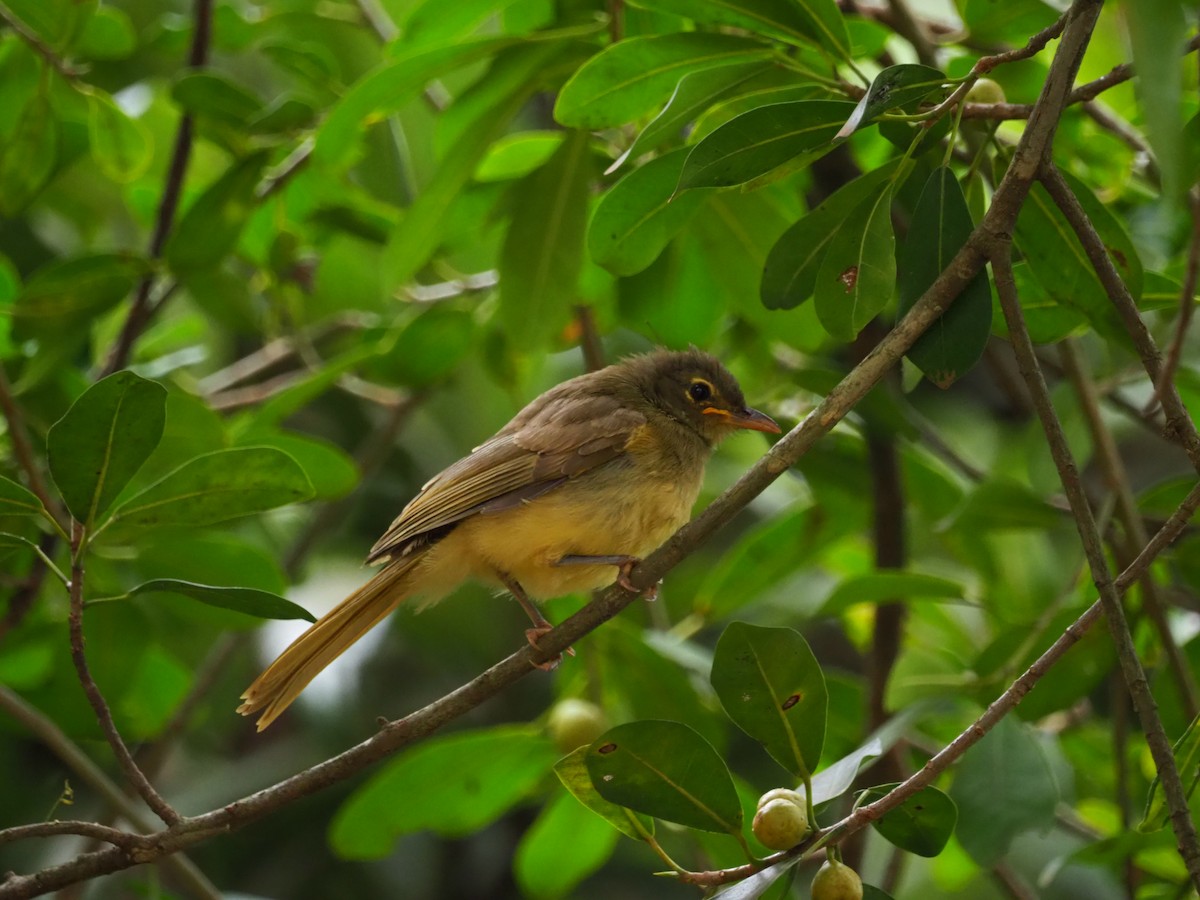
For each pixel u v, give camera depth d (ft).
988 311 21.95
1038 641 32.01
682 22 31.14
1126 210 35.27
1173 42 17.03
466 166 31.65
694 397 34.53
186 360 40.91
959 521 34.37
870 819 20.40
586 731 34.55
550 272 32.65
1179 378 34.68
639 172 26.13
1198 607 34.17
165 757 38.22
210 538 34.91
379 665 49.16
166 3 48.14
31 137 37.19
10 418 32.01
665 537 33.06
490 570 32.19
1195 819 28.27
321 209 40.57
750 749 49.26
